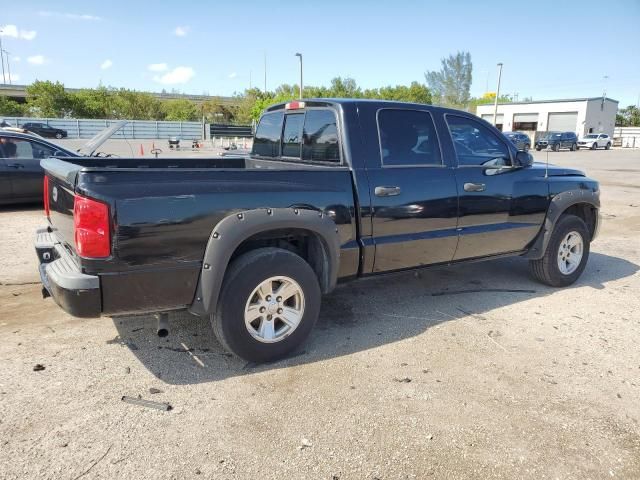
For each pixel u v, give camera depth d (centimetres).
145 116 7406
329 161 423
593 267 668
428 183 440
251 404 323
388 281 583
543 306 511
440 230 456
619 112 9244
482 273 624
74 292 303
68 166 340
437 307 502
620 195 1415
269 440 287
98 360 377
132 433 290
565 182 552
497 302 520
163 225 318
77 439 283
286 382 351
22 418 301
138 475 257
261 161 502
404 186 425
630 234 896
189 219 326
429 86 7450
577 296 544
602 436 297
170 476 257
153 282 322
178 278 330
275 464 268
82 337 416
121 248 308
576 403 331
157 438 286
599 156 3572
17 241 729
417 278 596
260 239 382
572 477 263
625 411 323
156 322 447
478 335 436
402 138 433
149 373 359
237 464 267
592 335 440
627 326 462
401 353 399
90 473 257
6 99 6838
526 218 520
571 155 3712
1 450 272
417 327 451
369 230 410
